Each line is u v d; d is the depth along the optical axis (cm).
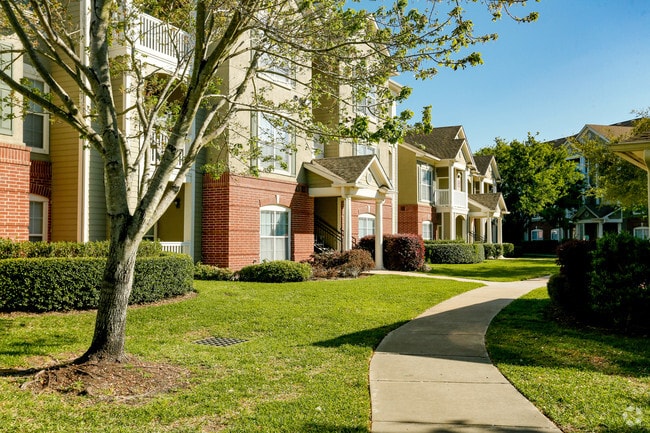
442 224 3291
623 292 851
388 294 1316
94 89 625
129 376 577
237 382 576
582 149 2442
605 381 577
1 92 1071
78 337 777
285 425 446
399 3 710
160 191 634
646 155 919
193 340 806
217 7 702
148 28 1398
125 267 627
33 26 641
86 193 1274
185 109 661
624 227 4209
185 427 444
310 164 1970
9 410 474
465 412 484
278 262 1554
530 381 580
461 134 3534
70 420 457
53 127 1312
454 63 687
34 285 917
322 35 769
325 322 942
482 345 779
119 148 622
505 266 2612
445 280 1719
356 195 1967
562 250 1009
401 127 707
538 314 1048
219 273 1524
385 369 643
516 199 4338
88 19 1249
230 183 1591
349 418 465
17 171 1092
